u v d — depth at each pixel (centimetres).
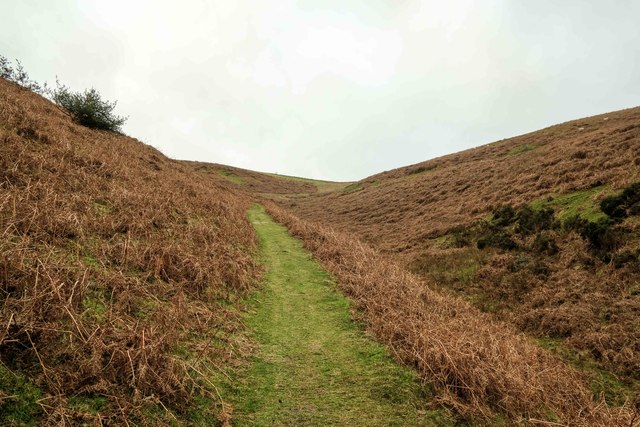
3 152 812
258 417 445
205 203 1428
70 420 347
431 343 594
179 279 729
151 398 407
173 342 518
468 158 3928
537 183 1884
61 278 508
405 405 489
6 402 338
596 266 1050
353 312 784
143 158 1728
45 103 1759
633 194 1201
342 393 506
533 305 1012
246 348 597
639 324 809
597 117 3756
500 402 513
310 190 6662
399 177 4403
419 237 1920
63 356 413
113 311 524
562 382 645
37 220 629
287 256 1250
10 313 419
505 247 1391
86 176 943
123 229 804
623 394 673
